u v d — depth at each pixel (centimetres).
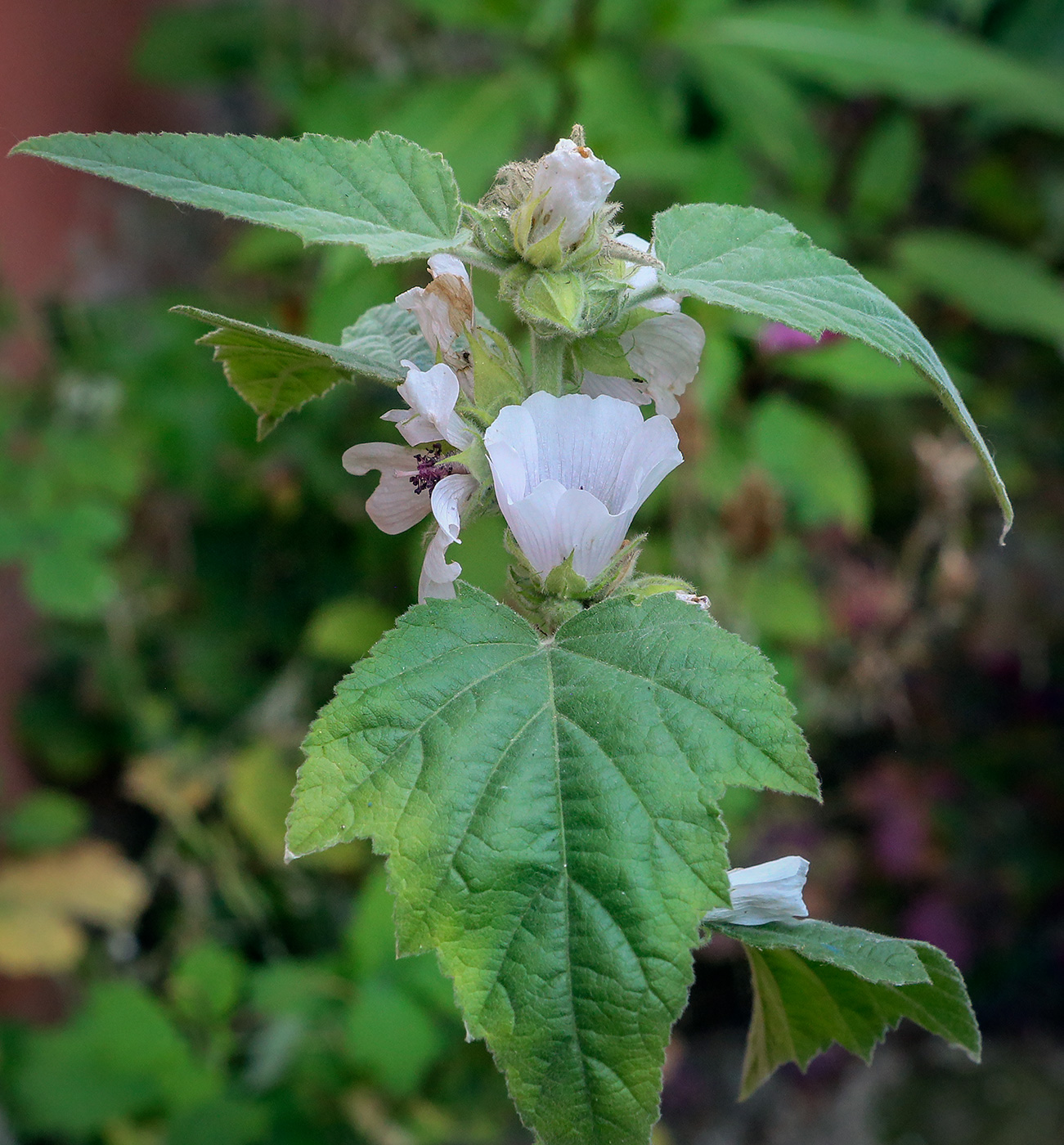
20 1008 91
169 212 115
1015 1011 121
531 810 34
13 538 80
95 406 90
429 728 34
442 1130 74
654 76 84
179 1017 71
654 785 33
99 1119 66
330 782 34
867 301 36
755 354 80
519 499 36
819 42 78
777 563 84
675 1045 97
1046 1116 112
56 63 103
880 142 87
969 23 101
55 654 101
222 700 99
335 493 93
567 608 37
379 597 96
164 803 91
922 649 104
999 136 106
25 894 83
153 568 102
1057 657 118
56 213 104
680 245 37
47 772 101
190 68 103
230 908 94
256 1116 65
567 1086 33
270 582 101
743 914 37
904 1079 118
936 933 117
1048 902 120
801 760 33
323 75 97
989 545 115
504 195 38
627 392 40
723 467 77
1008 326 91
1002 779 120
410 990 65
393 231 36
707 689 34
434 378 37
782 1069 120
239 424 91
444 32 100
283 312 91
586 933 33
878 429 99
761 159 90
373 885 68
